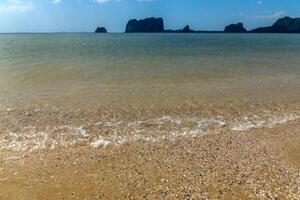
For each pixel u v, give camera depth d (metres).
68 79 29.19
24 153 13.41
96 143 14.48
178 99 21.73
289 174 11.50
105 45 82.69
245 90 24.62
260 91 24.33
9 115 18.25
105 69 35.44
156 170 11.81
